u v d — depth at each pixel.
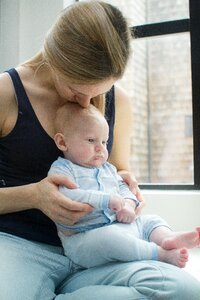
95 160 1.14
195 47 2.19
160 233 1.09
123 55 0.98
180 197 2.01
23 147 1.13
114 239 0.98
